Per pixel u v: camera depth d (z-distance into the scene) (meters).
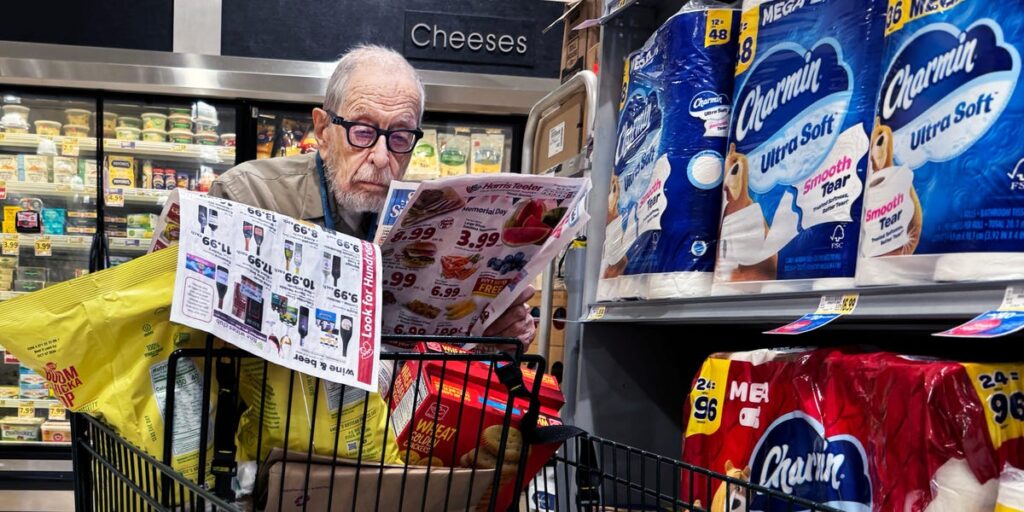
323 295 0.83
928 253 0.83
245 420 0.89
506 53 4.64
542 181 1.00
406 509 0.91
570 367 1.72
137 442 0.83
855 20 1.04
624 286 1.46
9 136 4.53
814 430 1.04
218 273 0.76
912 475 0.87
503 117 4.68
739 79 1.26
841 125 1.03
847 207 1.00
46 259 4.80
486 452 0.97
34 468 4.31
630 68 1.60
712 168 1.33
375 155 1.61
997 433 0.85
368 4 4.55
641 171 1.44
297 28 4.48
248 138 4.50
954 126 0.81
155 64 4.25
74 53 4.21
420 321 1.15
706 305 1.23
